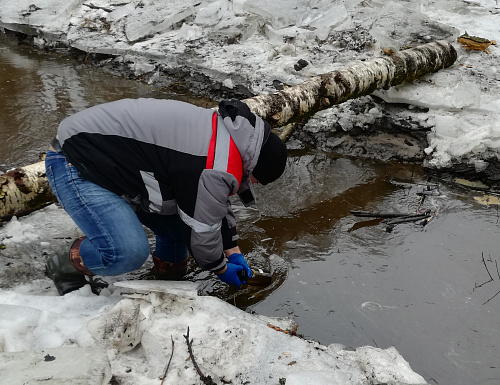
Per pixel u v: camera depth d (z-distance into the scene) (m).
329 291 3.09
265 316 2.77
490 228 3.67
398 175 4.30
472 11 6.64
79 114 2.43
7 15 6.68
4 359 2.07
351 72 4.22
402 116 4.51
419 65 4.63
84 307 2.61
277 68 5.30
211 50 5.82
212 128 2.29
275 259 3.34
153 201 2.38
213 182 2.24
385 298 3.05
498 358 2.66
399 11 6.16
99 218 2.39
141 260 2.46
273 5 6.14
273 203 3.90
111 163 2.32
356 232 3.61
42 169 3.24
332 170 4.33
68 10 6.86
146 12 6.66
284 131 4.58
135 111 2.33
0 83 5.59
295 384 2.13
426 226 3.68
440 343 2.74
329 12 6.04
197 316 2.55
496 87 4.77
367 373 2.33
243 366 2.31
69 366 2.04
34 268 3.03
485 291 3.10
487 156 4.12
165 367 2.26
